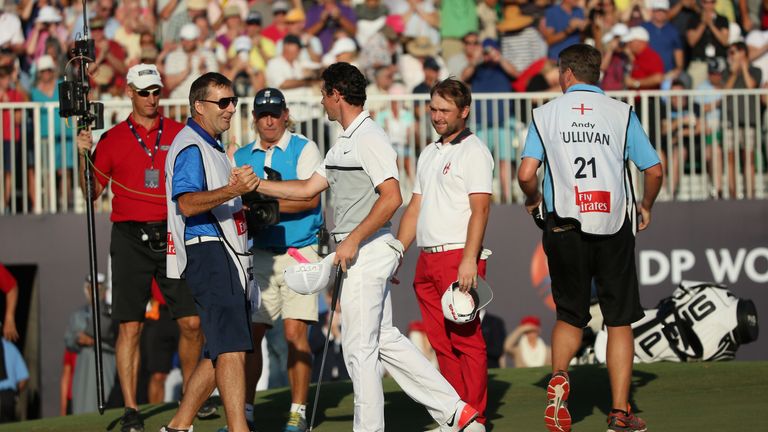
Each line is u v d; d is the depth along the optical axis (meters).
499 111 44.66
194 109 22.39
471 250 22.52
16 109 43.84
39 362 43.81
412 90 46.00
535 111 22.11
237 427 21.62
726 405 25.98
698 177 45.41
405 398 28.94
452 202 23.31
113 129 27.42
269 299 25.62
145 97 27.11
